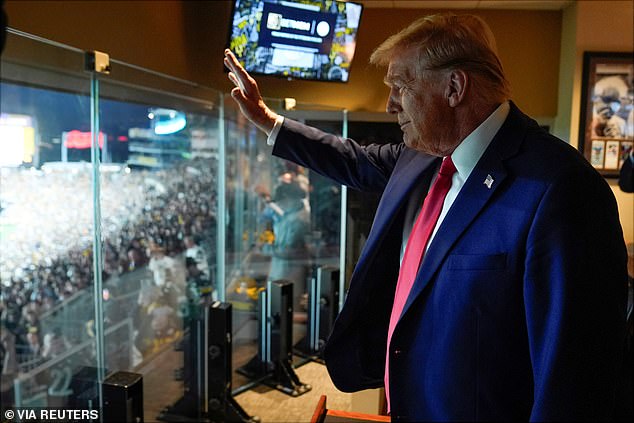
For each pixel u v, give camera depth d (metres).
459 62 0.88
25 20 1.80
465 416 0.85
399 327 0.93
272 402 3.20
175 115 2.79
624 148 3.52
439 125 0.92
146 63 2.49
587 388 0.76
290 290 3.43
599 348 0.77
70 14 2.01
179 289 3.15
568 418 0.76
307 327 3.81
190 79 2.90
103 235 2.51
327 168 1.34
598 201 0.80
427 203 1.01
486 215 0.86
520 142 0.88
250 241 3.54
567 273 0.77
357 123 3.81
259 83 3.52
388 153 1.34
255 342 3.52
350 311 1.13
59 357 2.29
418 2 3.65
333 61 3.19
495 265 0.82
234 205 3.43
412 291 0.91
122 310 2.72
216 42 3.13
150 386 3.04
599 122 3.52
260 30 2.88
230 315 2.92
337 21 3.07
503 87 0.92
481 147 0.91
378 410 2.64
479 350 0.84
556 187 0.80
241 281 3.54
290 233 3.67
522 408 0.86
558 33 3.74
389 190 1.14
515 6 3.69
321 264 3.78
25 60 1.74
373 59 1.04
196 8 2.92
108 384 2.16
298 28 2.98
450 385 0.85
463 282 0.84
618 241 0.81
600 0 3.41
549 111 3.81
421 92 0.92
